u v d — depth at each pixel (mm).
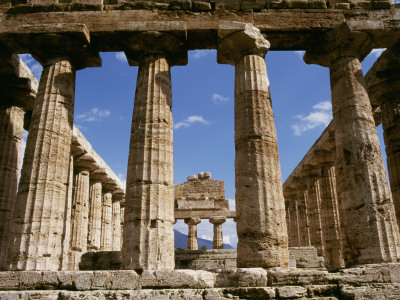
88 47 13625
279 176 12289
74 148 20203
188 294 9570
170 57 14188
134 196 11758
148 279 10047
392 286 10133
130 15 13844
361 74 13742
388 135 17094
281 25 13906
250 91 13016
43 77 13281
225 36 13531
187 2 14047
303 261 16906
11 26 13625
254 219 11445
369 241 11672
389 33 13906
